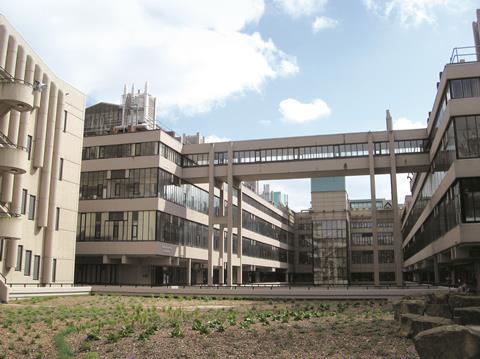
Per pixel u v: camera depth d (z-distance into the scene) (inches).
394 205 1998.0
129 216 2089.1
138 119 2476.6
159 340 604.1
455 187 1432.1
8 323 782.5
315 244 3398.1
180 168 2317.9
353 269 4303.6
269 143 2217.0
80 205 2174.0
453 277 2308.1
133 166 2133.4
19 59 1413.6
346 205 3459.6
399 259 1955.0
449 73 1462.8
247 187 3289.9
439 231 1812.3
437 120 1766.7
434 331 401.4
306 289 1578.5
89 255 2106.3
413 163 2036.2
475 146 1392.7
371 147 2076.8
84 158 2228.1
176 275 2472.9
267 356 499.5
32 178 1539.1
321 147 2150.6
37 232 1558.8
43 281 1579.7
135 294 1686.8
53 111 1635.1
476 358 380.2
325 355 493.7
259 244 3535.9
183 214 2324.1
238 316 890.7
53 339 641.6
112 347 571.5
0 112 1315.2
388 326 666.2
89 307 1103.6
